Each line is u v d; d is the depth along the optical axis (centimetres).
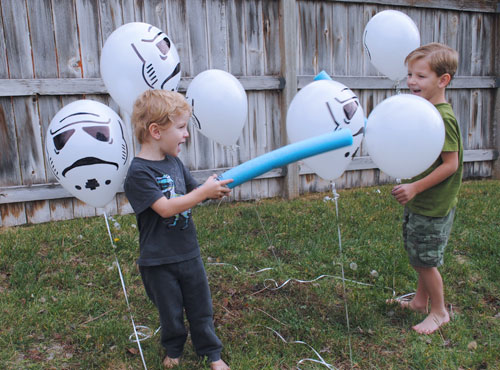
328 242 351
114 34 229
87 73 424
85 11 414
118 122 203
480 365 204
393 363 207
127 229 383
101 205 210
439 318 236
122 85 224
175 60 232
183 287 196
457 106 591
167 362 205
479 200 462
